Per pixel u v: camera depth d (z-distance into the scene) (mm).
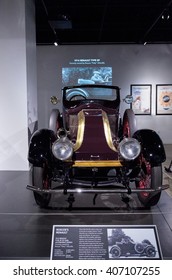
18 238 2648
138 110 9156
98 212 3230
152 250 2037
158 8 6359
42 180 3080
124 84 9094
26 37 5078
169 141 9258
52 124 4223
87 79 9102
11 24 4984
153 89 9070
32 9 5652
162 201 3584
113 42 8938
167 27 7539
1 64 5086
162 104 9109
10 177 4793
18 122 5191
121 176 3051
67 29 7699
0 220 3047
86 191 2775
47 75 9133
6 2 4938
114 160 2996
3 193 3947
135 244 2055
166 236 2656
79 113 3643
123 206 3412
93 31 7949
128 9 6402
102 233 2094
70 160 2971
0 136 5227
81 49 9008
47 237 2662
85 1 5926
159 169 2957
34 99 5844
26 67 5098
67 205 3463
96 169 2980
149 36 8312
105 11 6504
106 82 9094
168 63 8961
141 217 3084
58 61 9070
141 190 2811
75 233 2092
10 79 5109
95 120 3391
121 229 2105
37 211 3277
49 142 3084
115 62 9031
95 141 3127
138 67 9008
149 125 9219
